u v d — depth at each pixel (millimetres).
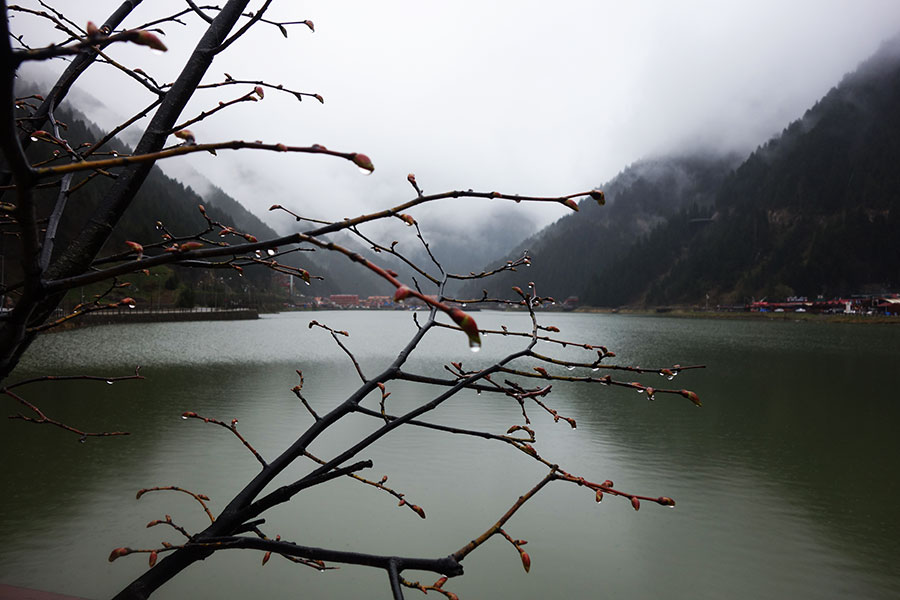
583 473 10938
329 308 198875
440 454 11633
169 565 1416
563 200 1069
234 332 60469
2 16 617
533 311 1860
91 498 9008
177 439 12508
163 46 647
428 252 1906
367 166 822
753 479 10969
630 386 1535
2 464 10664
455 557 1325
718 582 7109
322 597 6609
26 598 3096
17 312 1008
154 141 1454
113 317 68125
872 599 6840
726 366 32531
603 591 6820
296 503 9156
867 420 17000
